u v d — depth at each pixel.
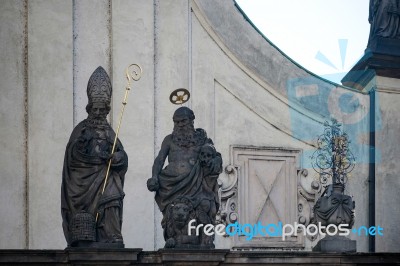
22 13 38.16
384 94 41.75
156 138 38.94
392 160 41.53
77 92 38.44
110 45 38.94
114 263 32.97
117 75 38.84
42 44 38.22
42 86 38.09
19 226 37.38
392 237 41.19
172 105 39.28
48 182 37.75
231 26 40.47
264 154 40.12
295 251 37.06
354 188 40.97
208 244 34.12
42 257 32.75
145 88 39.03
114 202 33.56
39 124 37.91
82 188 33.50
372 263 35.78
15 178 37.50
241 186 39.66
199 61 39.94
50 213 37.66
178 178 34.25
